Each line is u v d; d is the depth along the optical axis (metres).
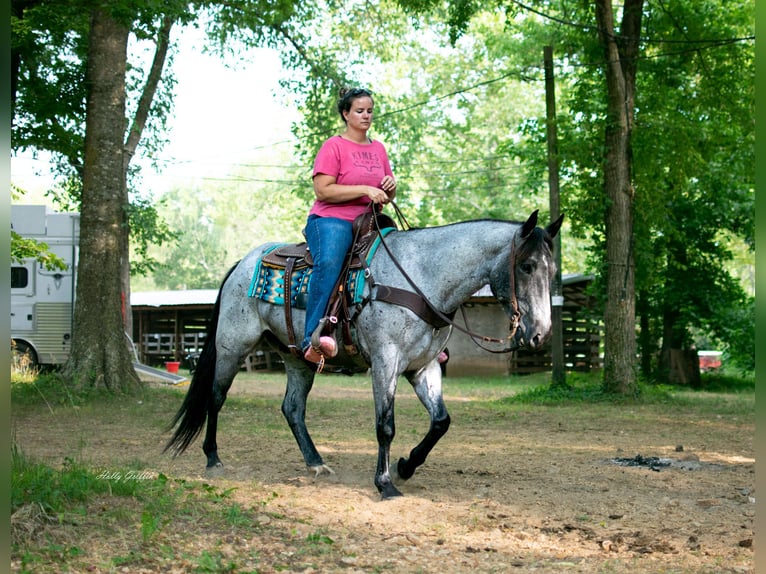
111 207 14.42
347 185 6.12
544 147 20.89
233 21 17.88
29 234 20.70
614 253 16.67
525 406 15.45
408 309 5.75
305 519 5.19
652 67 18.41
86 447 8.62
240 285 6.93
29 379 16.17
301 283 6.36
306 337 6.00
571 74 20.22
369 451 8.65
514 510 5.69
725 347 26.86
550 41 19.02
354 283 5.96
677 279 24.92
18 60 14.41
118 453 8.21
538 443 9.80
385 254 6.02
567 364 28.53
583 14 17.91
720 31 17.39
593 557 4.52
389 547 4.67
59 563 4.12
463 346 27.28
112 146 14.47
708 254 25.09
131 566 4.15
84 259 14.30
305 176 35.47
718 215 23.81
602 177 17.45
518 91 41.84
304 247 6.62
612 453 8.95
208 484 6.15
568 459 8.38
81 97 15.77
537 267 5.47
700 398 18.03
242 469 7.16
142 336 30.58
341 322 6.05
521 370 27.97
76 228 20.86
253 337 6.91
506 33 22.45
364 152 6.28
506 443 9.74
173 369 23.50
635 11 16.81
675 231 20.72
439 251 5.86
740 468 7.91
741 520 5.48
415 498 5.85
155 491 5.54
